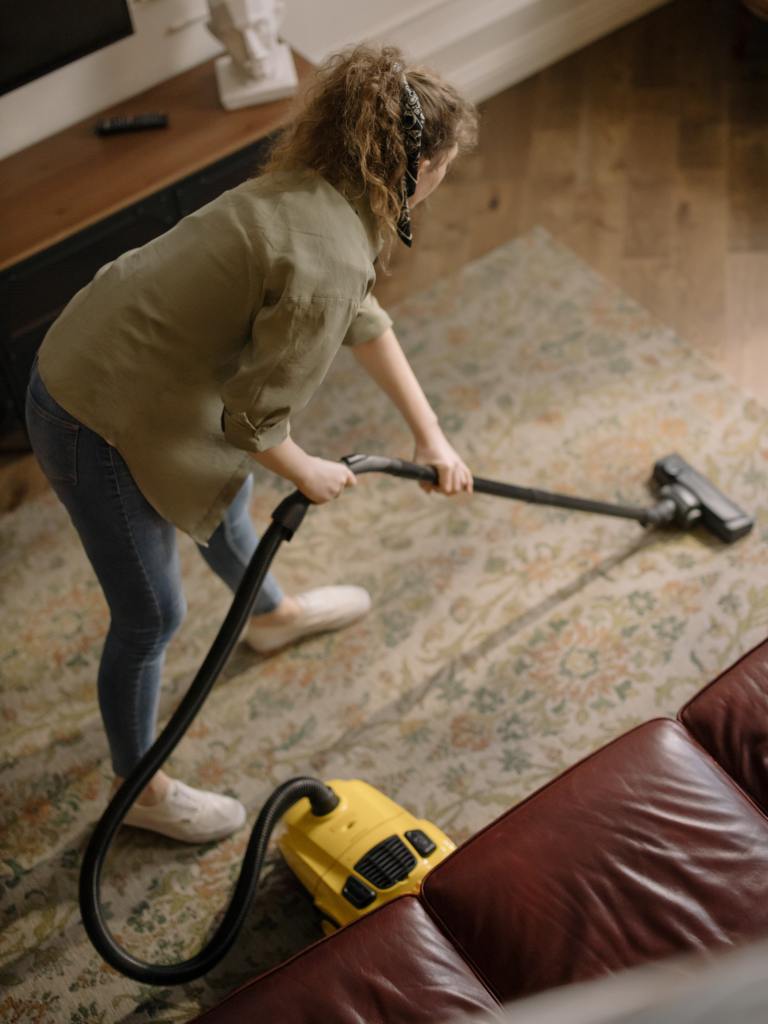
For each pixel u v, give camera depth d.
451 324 2.75
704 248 2.87
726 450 2.45
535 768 2.03
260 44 2.47
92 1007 1.83
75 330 1.43
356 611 2.23
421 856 1.75
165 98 2.59
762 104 3.20
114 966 1.58
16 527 2.47
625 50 3.37
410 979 1.41
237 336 1.39
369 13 2.94
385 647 2.21
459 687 2.14
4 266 2.29
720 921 1.42
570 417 2.54
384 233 1.41
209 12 2.49
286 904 1.92
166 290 1.37
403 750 2.08
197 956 1.64
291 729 2.12
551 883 1.47
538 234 2.93
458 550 2.34
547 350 2.67
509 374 2.63
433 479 1.80
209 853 1.99
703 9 3.45
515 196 3.03
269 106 2.55
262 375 1.34
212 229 1.34
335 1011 1.38
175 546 1.66
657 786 1.56
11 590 2.36
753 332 2.67
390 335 1.70
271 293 1.32
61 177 2.44
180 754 2.10
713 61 3.32
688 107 3.21
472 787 2.02
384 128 1.29
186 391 1.43
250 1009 1.39
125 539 1.58
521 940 1.43
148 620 1.67
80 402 1.43
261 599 2.08
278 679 2.18
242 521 1.89
